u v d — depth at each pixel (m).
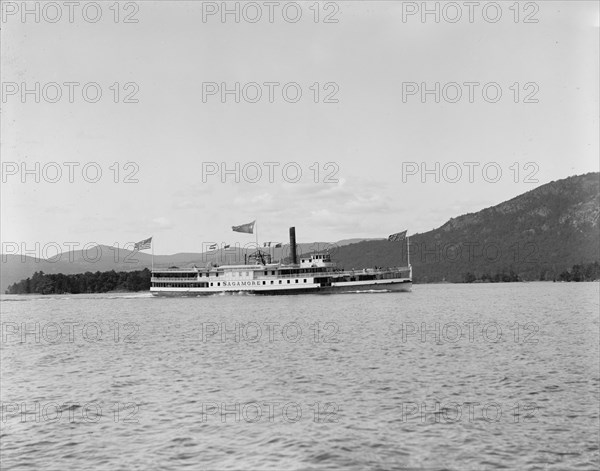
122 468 34.09
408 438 37.91
